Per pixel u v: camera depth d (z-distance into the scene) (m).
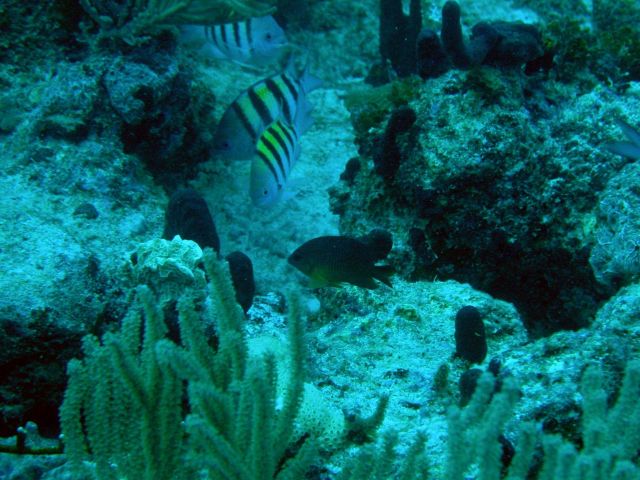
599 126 0.93
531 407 0.57
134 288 0.72
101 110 0.98
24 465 0.60
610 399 0.56
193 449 0.48
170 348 0.45
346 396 0.71
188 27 1.07
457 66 0.94
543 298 0.99
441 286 0.87
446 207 0.92
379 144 0.98
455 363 0.74
